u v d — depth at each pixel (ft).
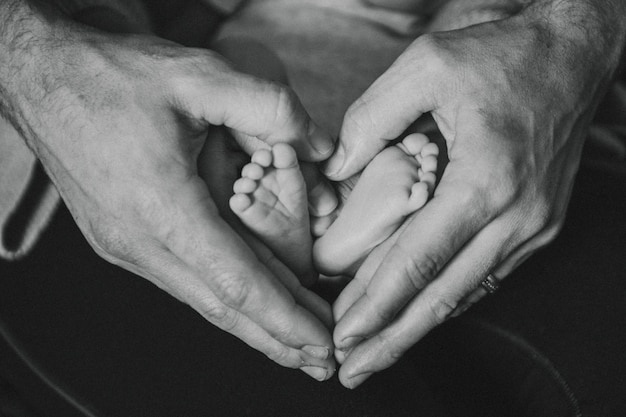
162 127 2.49
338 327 2.50
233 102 2.48
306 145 2.57
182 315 2.93
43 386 2.83
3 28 2.87
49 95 2.62
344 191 2.82
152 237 2.49
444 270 2.56
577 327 2.74
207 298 2.55
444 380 2.83
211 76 2.52
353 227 2.62
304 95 3.02
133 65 2.61
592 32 2.86
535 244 2.75
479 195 2.44
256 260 2.43
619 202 3.05
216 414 2.69
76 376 2.83
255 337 2.57
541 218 2.62
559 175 2.72
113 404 2.76
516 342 2.76
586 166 3.18
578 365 2.65
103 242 2.62
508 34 2.76
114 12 3.18
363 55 3.05
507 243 2.60
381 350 2.57
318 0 3.08
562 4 2.91
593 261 2.89
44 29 2.82
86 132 2.53
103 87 2.58
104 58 2.66
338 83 3.03
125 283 3.03
